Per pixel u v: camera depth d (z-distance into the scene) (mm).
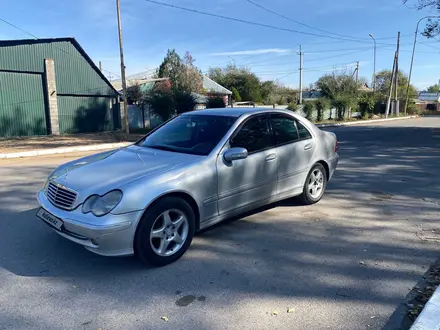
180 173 3867
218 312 2963
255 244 4309
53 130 22891
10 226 4898
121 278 3523
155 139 4941
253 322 2830
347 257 3973
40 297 3193
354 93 44312
